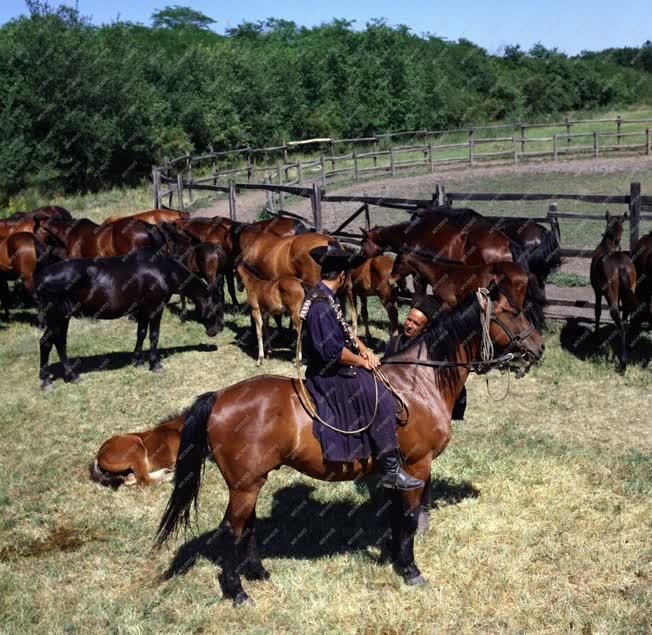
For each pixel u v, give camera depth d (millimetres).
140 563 6148
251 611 5410
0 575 5977
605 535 6141
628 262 9742
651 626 5031
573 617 5145
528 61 55469
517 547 6051
